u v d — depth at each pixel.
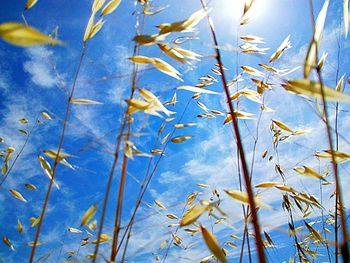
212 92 0.24
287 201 0.35
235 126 0.14
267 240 0.36
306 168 0.25
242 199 0.15
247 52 0.32
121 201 0.19
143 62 0.21
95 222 0.22
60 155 0.22
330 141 0.13
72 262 0.26
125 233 0.21
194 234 0.38
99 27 0.23
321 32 0.14
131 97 0.20
